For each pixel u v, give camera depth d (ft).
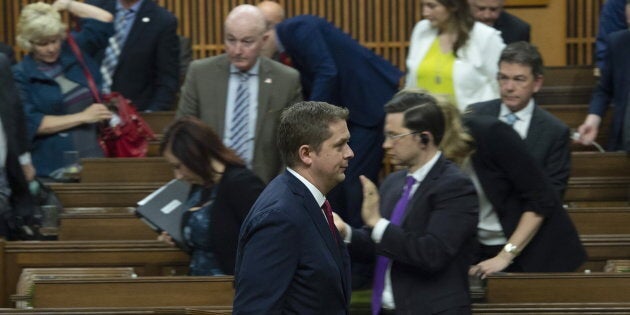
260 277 34.30
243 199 46.21
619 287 46.21
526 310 43.86
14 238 58.13
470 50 59.93
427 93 42.57
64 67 64.69
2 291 52.54
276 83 58.34
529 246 47.29
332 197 65.72
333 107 36.04
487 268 46.21
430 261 40.63
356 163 66.03
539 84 51.72
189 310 45.09
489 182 46.62
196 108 58.80
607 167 64.64
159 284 46.93
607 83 66.39
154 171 63.57
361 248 42.70
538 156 51.19
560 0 96.73
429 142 42.06
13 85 57.16
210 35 102.42
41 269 52.06
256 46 57.52
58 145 63.72
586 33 97.60
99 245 53.16
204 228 46.98
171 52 72.38
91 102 64.90
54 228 58.54
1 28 101.81
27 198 58.13
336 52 65.51
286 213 34.73
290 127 35.81
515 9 97.14
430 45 60.95
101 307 46.39
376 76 66.59
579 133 66.18
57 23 63.72
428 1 60.03
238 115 58.03
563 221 47.06
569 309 43.86
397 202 42.91
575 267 47.37
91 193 61.31
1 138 56.54
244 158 57.98
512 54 51.29
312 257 34.88
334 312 35.55
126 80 71.56
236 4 102.12
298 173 35.94
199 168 46.62
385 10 101.24
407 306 41.55
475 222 41.63
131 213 57.31
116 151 66.03
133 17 72.08
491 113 52.13
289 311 34.96
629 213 57.00
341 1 101.55
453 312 41.34
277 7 69.87
